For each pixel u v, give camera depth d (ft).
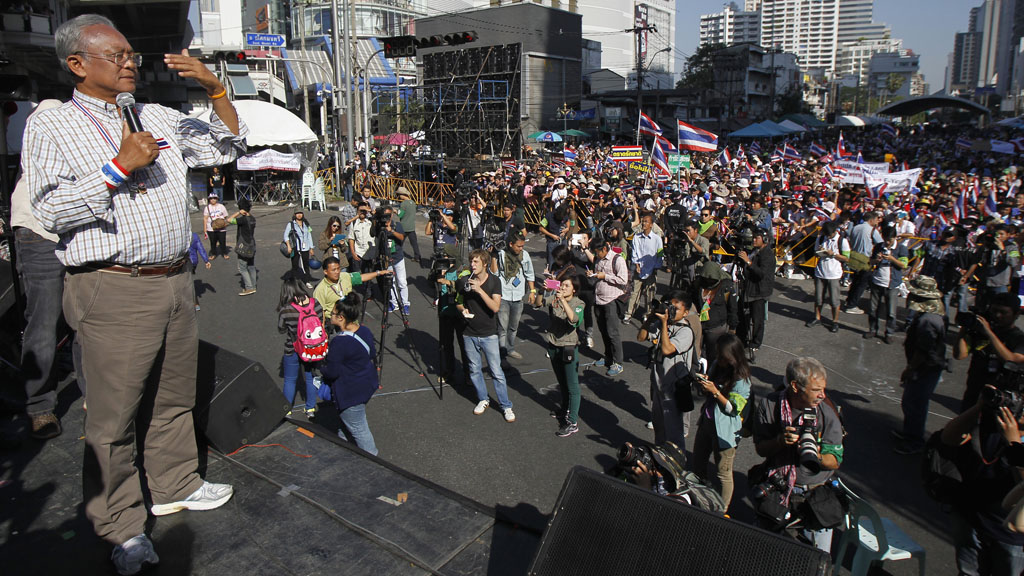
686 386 18.48
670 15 390.21
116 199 9.12
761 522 13.60
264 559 10.36
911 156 143.64
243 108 80.23
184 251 10.18
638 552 8.80
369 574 10.10
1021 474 11.70
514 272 28.45
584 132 178.91
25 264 14.32
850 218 39.24
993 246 32.63
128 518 10.18
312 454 13.55
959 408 25.29
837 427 13.10
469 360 23.53
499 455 20.94
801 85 390.21
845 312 38.63
